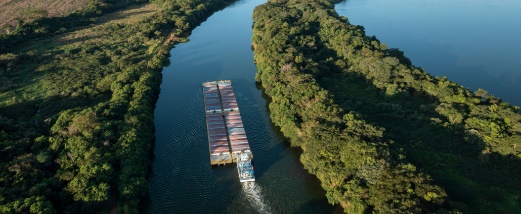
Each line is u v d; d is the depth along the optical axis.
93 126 143.38
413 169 114.00
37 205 105.56
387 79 184.25
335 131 132.62
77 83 196.75
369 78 190.12
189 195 129.25
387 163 115.12
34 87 196.12
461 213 98.38
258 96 194.25
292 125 147.12
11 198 109.50
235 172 139.12
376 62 189.75
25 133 145.50
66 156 129.50
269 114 177.12
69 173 121.81
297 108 156.25
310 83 167.38
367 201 109.00
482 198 115.81
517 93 197.88
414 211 98.75
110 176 121.38
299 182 132.88
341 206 119.62
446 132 146.38
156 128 167.25
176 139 159.38
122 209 113.56
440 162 132.50
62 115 154.75
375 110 164.88
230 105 180.62
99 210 114.19
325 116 145.00
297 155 147.12
